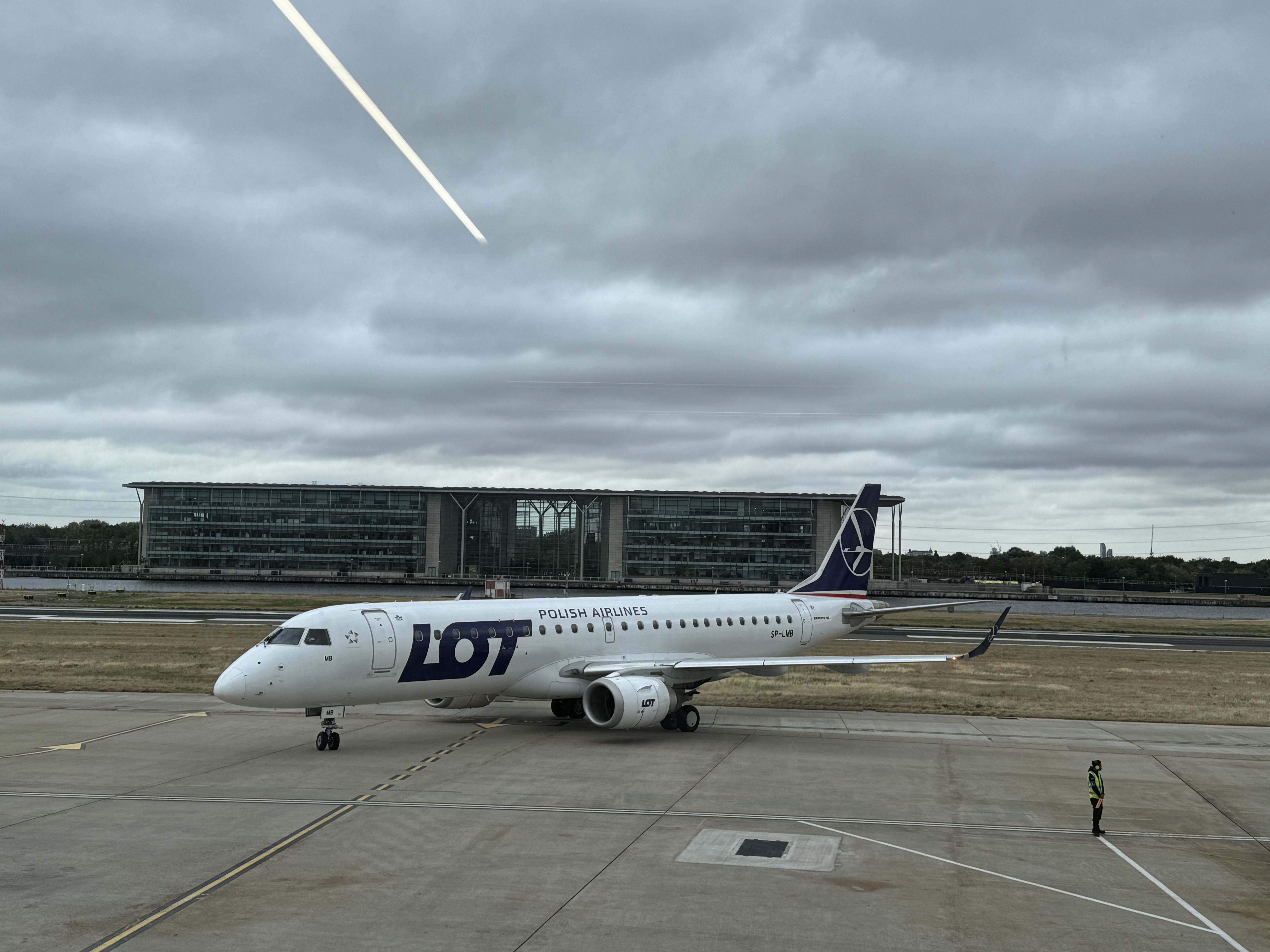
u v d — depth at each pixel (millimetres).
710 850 20812
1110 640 88500
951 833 22672
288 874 18922
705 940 15680
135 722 37094
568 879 18672
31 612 95562
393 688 32781
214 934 15719
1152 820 24359
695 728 37000
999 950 15500
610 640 38469
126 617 90562
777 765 30312
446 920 16422
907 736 36219
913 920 16766
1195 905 17984
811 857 20469
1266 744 35719
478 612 35344
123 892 17750
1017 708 43500
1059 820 24109
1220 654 75625
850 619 48281
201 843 21031
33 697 43562
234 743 33125
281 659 30547
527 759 30844
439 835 21781
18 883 18266
